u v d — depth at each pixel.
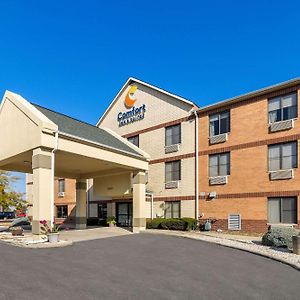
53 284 8.12
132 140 29.02
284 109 20.09
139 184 21.95
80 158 18.88
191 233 20.30
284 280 9.24
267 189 20.22
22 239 15.81
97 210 31.00
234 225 21.42
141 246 14.74
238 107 22.20
